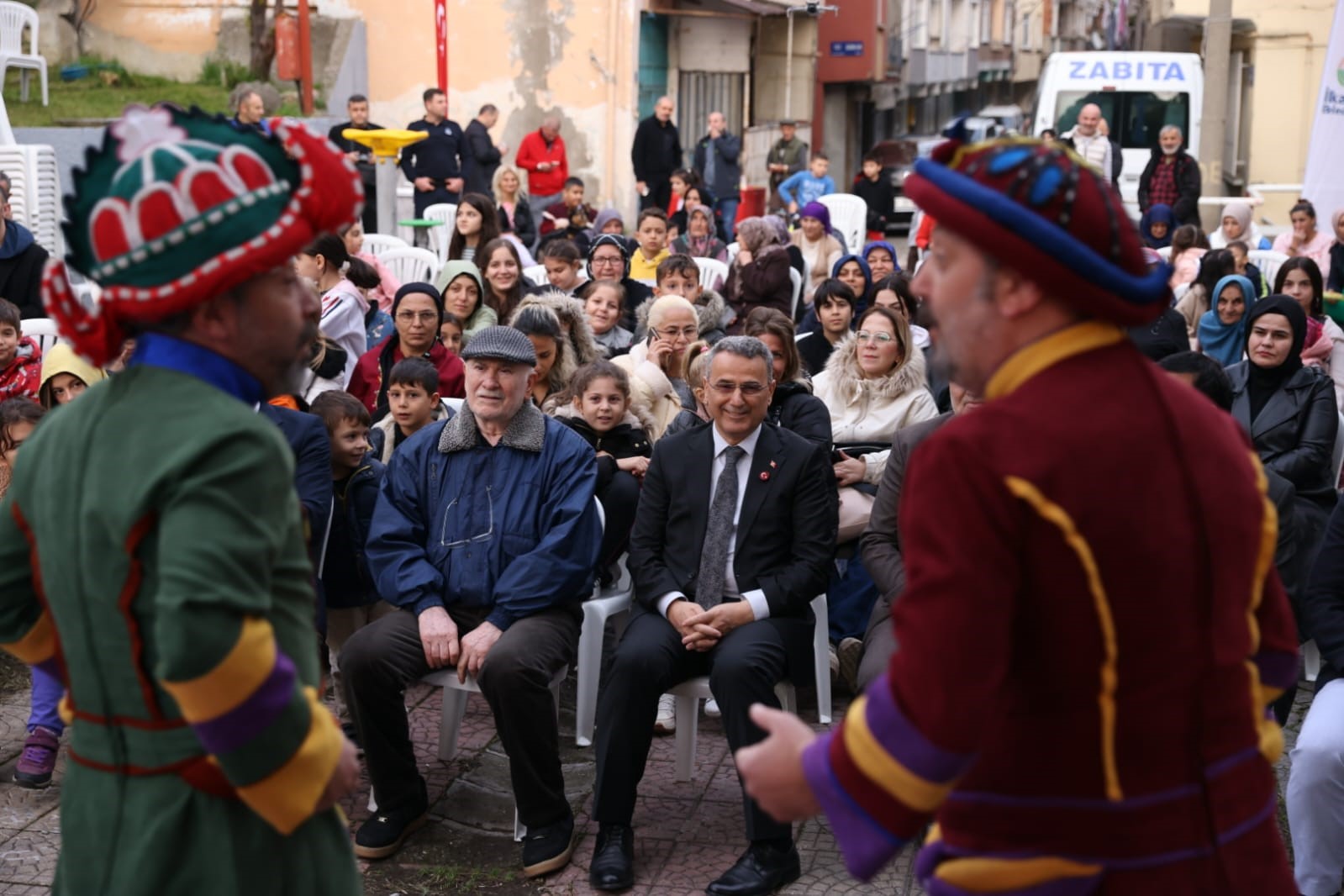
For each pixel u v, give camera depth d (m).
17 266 6.38
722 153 17.14
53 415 1.98
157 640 1.76
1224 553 1.71
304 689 1.88
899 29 28.41
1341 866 3.36
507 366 4.02
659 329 5.53
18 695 4.84
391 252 8.84
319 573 4.18
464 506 4.06
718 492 4.10
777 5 20.56
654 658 3.75
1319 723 3.38
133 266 1.82
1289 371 5.28
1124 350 1.73
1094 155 13.70
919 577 1.65
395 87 17.77
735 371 4.07
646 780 4.28
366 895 3.61
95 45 16.77
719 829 3.97
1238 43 21.23
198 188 1.82
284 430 4.08
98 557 1.84
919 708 1.61
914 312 6.66
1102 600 1.63
